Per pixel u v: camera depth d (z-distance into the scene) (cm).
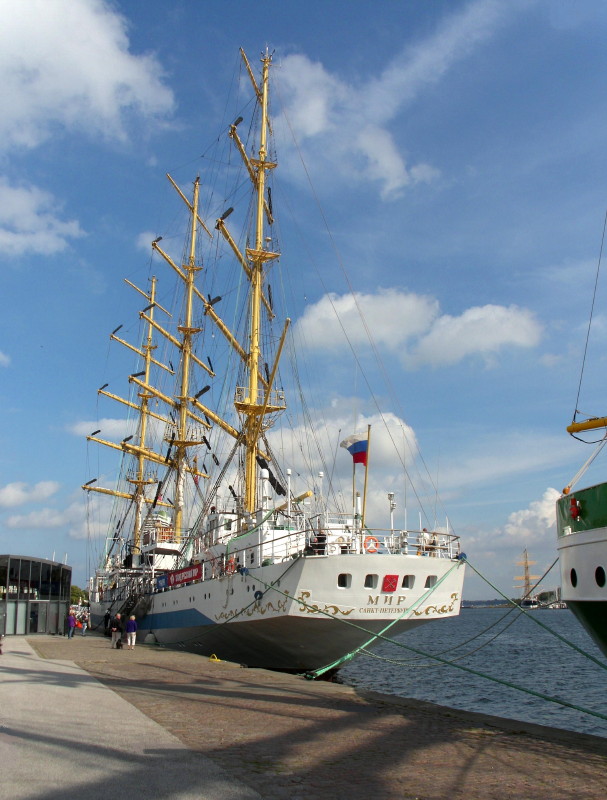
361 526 2975
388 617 2738
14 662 2675
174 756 1122
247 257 4734
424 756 1224
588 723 2862
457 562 2872
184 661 2919
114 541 7269
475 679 4328
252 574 3041
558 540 1731
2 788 895
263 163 4681
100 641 4284
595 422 1831
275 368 3953
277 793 942
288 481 3372
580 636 9544
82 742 1199
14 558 4812
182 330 6831
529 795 998
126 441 7994
